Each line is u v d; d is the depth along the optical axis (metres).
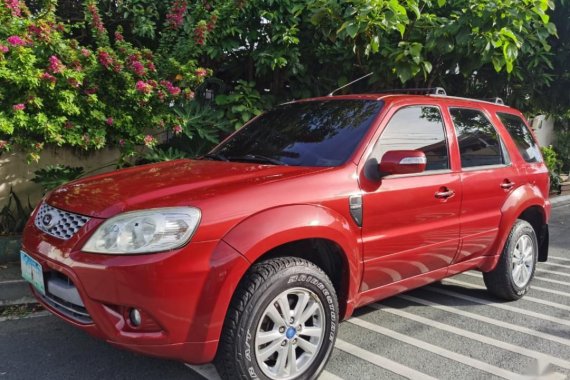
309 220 2.85
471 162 4.18
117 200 2.68
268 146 3.81
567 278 5.69
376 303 4.61
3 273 4.83
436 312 4.43
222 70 7.30
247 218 2.66
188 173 3.14
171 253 2.44
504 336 3.93
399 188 3.44
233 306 2.62
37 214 3.12
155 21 6.50
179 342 2.49
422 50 6.36
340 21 5.88
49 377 3.10
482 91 8.73
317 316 2.99
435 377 3.24
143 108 5.41
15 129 4.84
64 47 4.94
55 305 2.84
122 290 2.41
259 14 6.25
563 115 12.05
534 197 4.74
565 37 8.57
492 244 4.41
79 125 5.13
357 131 3.49
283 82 7.33
